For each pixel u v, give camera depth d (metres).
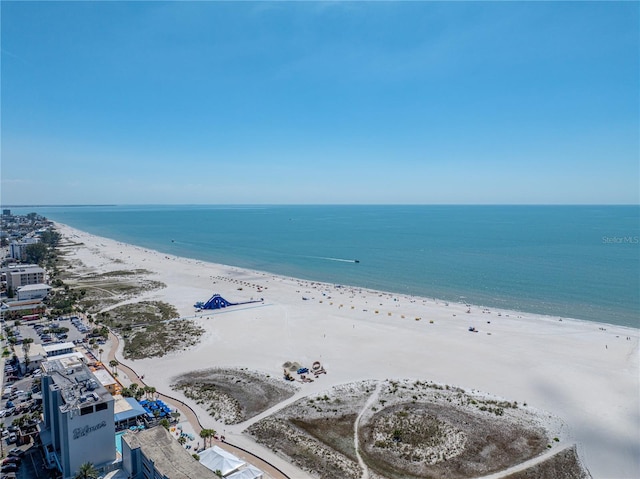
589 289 195.50
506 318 155.88
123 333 139.00
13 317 153.00
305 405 92.31
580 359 116.56
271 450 75.75
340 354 121.38
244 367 112.38
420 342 130.50
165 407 88.56
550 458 74.50
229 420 85.81
